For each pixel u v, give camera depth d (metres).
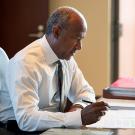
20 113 2.73
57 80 3.22
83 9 7.50
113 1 7.71
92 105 2.59
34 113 2.70
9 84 2.91
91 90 3.76
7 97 3.12
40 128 2.67
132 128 2.56
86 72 7.61
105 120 2.76
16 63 2.89
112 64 7.79
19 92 2.76
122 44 7.77
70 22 2.88
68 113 2.66
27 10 7.57
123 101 3.53
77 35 2.90
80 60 7.62
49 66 3.07
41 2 7.52
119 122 2.71
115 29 7.75
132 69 7.77
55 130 2.46
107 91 3.74
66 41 2.96
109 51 7.57
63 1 7.60
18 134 2.76
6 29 7.66
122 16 7.73
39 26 7.53
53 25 2.98
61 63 3.25
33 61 2.93
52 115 2.67
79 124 2.58
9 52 7.68
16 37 7.64
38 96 2.99
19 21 7.61
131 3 7.66
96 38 7.50
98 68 7.56
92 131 2.44
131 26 7.70
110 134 2.37
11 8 7.61
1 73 3.14
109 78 7.61
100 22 7.45
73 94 3.70
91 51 7.55
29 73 2.83
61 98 3.24
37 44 3.10
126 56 7.79
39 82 2.95
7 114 3.11
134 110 3.14
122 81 4.26
